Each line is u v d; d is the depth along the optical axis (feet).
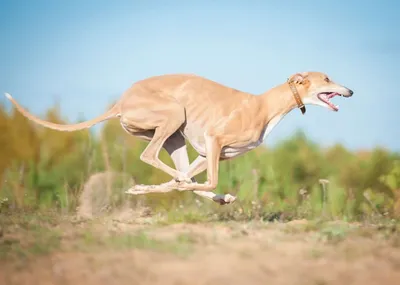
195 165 39.96
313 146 61.05
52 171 57.41
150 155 38.86
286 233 34.19
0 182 60.80
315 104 39.86
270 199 53.78
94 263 27.43
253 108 38.60
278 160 58.85
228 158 39.81
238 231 34.58
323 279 24.99
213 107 38.73
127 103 39.19
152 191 39.27
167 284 24.47
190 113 39.01
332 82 40.09
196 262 27.37
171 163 57.16
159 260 27.73
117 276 25.53
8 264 27.81
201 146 39.42
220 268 26.43
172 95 39.17
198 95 39.01
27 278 25.93
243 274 25.58
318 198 53.52
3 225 36.63
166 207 51.62
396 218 43.45
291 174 58.13
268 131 39.50
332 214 46.34
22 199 51.75
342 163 59.93
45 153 60.80
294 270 26.25
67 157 58.80
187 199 53.31
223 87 39.60
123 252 29.27
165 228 35.86
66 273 26.22
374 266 27.09
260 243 31.07
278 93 39.42
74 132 61.36
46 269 26.94
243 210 44.52
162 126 38.60
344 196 51.62
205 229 35.40
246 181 54.85
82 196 48.16
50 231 34.01
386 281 25.08
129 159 57.62
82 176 52.95
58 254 29.25
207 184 38.11
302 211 45.52
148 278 25.18
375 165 57.52
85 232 33.65
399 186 53.31
